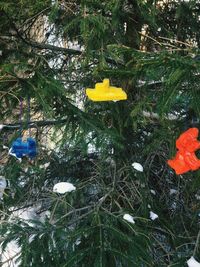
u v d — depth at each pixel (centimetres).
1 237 88
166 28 107
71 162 123
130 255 77
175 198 114
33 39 105
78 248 80
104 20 82
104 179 109
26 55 91
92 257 76
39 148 117
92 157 123
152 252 91
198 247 88
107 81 60
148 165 113
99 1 84
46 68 93
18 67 84
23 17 91
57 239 82
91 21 81
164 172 113
